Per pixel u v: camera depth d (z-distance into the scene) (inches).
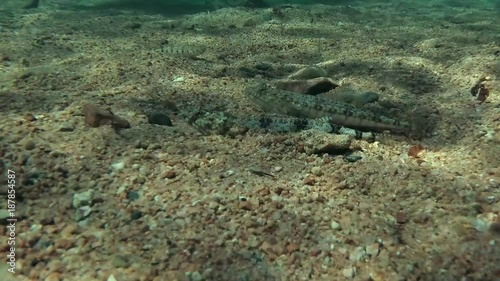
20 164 9.0
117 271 6.6
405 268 6.8
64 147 9.9
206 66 17.6
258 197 8.5
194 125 11.5
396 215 8.0
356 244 7.3
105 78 14.9
